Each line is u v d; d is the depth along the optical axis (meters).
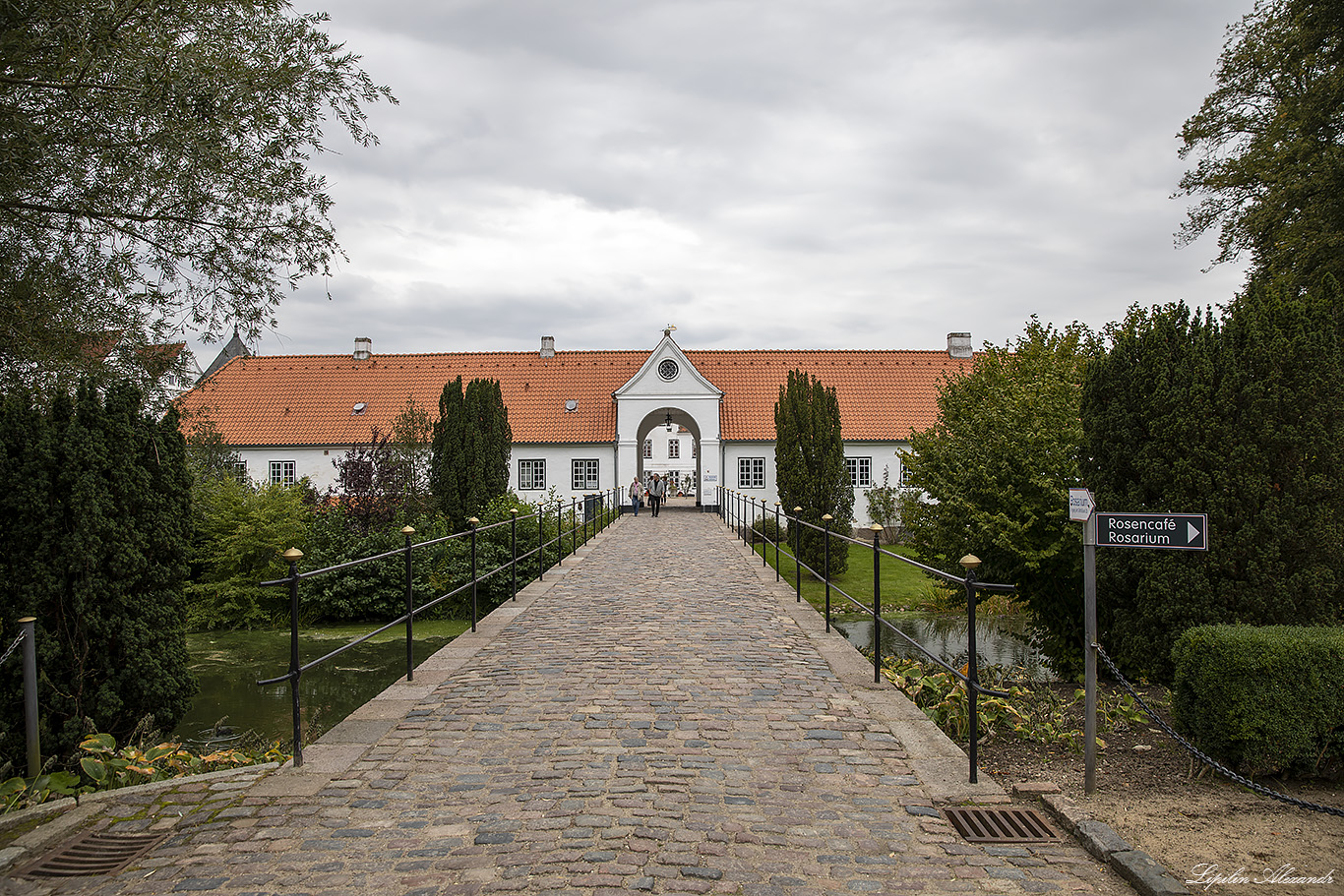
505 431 21.27
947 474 12.93
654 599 11.05
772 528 23.09
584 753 4.95
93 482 5.79
